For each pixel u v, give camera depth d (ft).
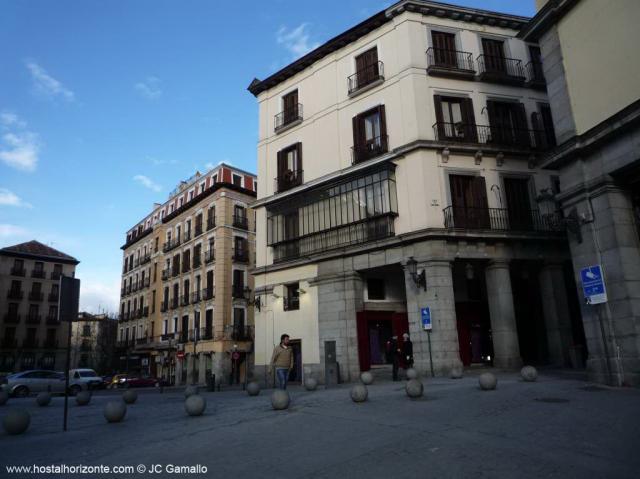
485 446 18.47
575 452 17.24
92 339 247.09
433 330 55.72
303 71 79.92
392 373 59.52
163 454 20.21
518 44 71.67
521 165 65.87
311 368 65.87
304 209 72.90
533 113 68.28
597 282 35.27
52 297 194.18
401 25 67.10
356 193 66.33
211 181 142.20
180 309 144.15
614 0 35.47
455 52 67.51
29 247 195.62
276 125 82.07
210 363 126.41
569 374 46.14
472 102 66.13
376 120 68.49
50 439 25.17
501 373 54.03
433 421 23.68
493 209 62.49
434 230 57.41
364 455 18.10
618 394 29.68
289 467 17.11
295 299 73.10
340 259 66.54
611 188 35.47
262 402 38.29
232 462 18.25
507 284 59.72
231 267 130.62
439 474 15.39
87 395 47.75
